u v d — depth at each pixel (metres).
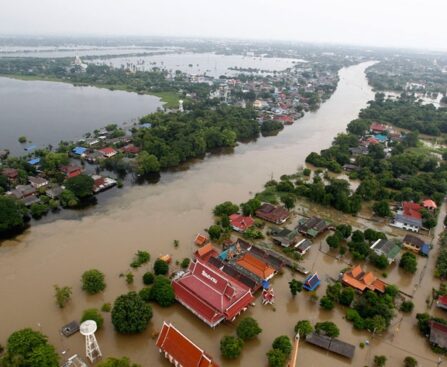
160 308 80.94
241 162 178.12
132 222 117.31
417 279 96.38
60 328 74.50
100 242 105.50
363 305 81.44
